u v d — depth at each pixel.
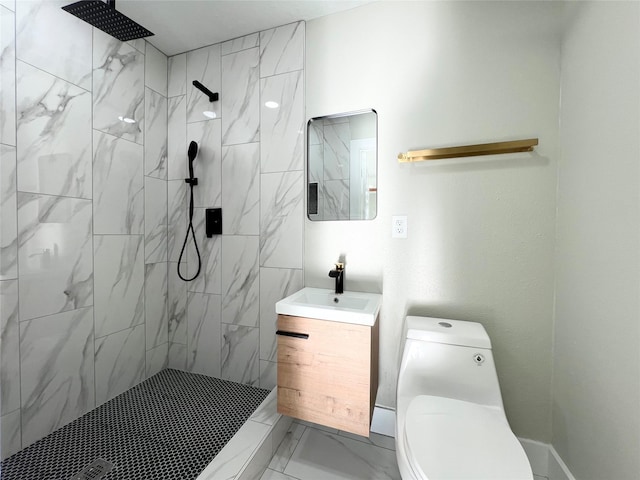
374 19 1.54
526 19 1.30
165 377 1.93
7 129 1.22
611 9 0.92
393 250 1.53
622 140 0.87
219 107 1.89
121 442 1.32
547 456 1.28
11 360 1.24
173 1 1.53
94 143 1.57
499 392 1.12
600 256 0.97
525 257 1.32
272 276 1.78
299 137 1.70
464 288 1.41
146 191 1.89
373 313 1.18
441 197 1.44
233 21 1.68
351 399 1.20
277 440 1.39
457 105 1.40
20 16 1.25
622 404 0.85
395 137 1.51
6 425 1.22
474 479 0.75
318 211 1.69
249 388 1.80
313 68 1.67
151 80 1.91
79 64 1.49
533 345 1.31
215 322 1.93
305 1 1.53
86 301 1.54
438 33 1.42
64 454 1.24
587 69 1.06
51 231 1.38
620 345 0.87
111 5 1.10
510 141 1.27
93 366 1.57
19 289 1.26
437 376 1.19
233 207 1.87
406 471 0.85
